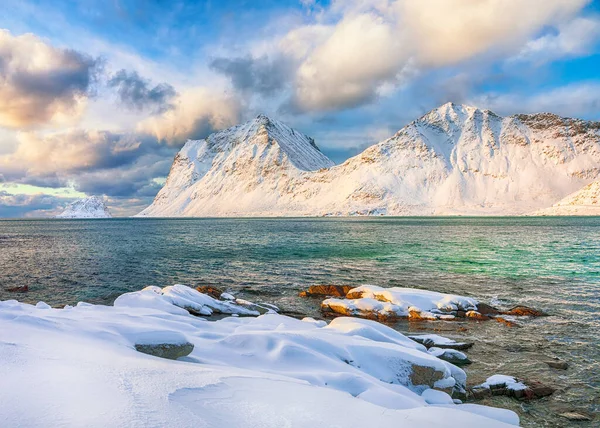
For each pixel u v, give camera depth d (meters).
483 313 17.12
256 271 29.73
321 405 5.07
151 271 30.20
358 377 7.39
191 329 10.47
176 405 4.24
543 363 11.41
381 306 17.22
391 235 69.56
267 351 8.45
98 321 9.08
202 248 48.59
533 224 109.00
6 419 3.36
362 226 112.69
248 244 53.84
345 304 17.50
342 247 47.72
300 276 27.41
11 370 4.74
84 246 53.03
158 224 159.75
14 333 6.79
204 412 4.23
